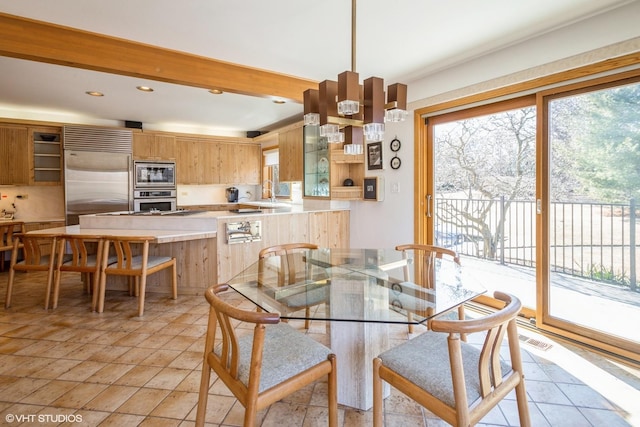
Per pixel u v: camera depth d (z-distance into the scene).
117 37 2.67
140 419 1.77
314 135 4.99
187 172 6.16
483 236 3.43
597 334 2.49
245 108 4.93
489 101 3.09
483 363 1.25
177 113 5.21
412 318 1.52
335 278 2.16
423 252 2.92
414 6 2.24
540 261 2.79
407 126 3.82
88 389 2.03
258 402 1.30
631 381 2.09
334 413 1.55
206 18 2.38
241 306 3.51
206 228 3.74
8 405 1.87
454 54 3.04
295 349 1.57
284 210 4.52
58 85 3.83
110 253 3.89
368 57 3.09
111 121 5.65
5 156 4.84
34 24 2.42
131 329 2.89
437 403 1.27
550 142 2.72
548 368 2.25
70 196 5.10
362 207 4.49
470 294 1.83
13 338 2.71
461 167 3.52
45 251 5.00
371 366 1.87
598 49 2.34
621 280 2.39
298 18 2.39
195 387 2.06
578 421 1.75
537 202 2.79
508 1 2.19
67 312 3.28
